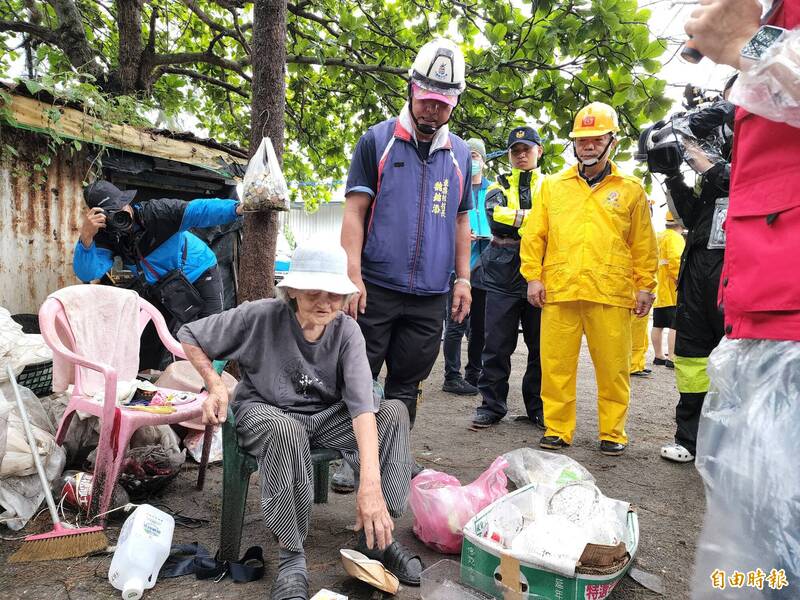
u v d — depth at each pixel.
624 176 3.61
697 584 1.37
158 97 7.71
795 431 1.23
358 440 2.08
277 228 3.91
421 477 2.66
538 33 5.17
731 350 1.39
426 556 2.40
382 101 7.00
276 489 1.99
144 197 5.69
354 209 2.80
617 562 1.95
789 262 1.26
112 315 3.06
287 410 2.23
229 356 2.23
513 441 4.01
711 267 3.32
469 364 5.53
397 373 3.00
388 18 6.62
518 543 2.07
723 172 3.11
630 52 4.91
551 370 3.75
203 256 4.26
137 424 2.57
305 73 7.32
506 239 4.19
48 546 2.27
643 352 6.87
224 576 2.17
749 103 1.22
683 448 3.63
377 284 2.79
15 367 3.03
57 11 6.30
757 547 1.25
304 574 2.01
